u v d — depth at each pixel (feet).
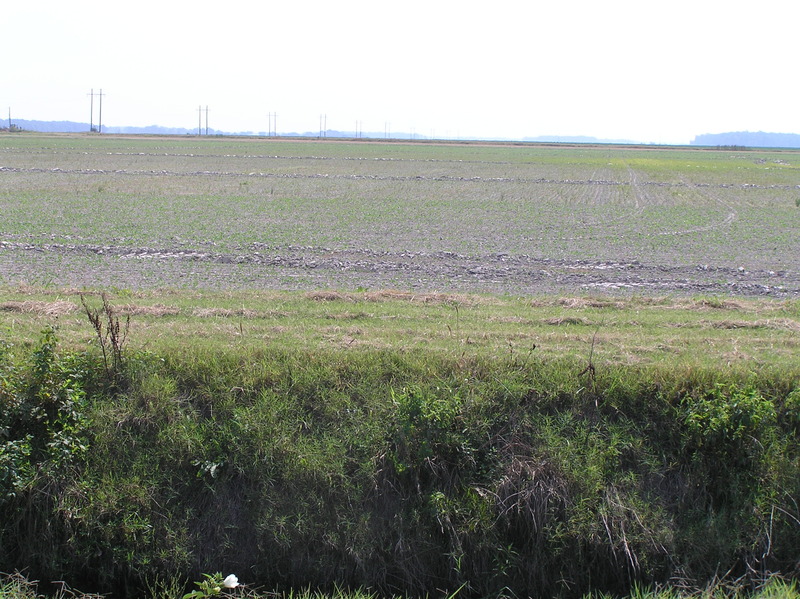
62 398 27.94
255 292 47.11
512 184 158.30
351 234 82.12
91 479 27.02
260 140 444.14
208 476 27.14
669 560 25.80
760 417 26.94
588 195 136.36
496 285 55.21
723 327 38.14
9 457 26.40
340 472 26.96
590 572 26.02
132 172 168.04
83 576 26.40
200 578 26.14
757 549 25.90
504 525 26.45
